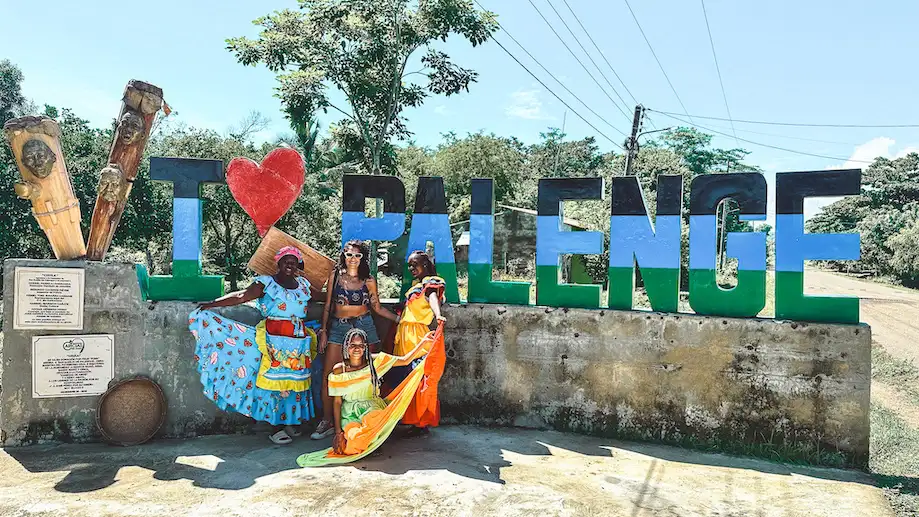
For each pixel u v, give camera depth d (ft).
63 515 13.02
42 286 18.11
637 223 19.10
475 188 20.39
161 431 18.93
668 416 18.51
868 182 207.10
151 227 72.74
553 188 19.76
